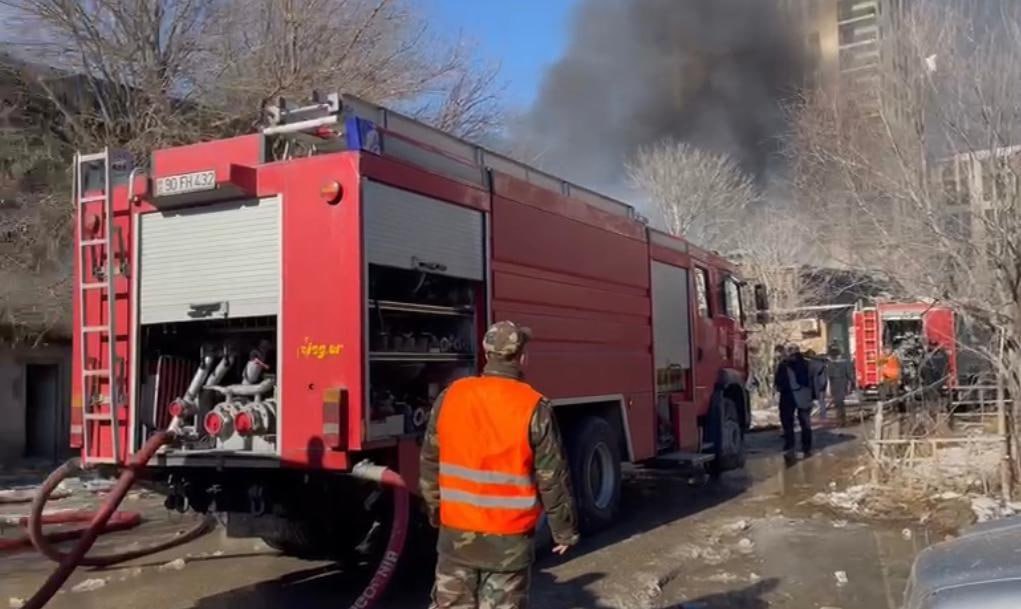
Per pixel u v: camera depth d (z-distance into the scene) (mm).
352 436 5629
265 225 6023
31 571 7465
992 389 11344
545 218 7875
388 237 5980
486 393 4113
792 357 15125
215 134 15414
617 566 7207
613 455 8898
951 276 9750
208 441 6188
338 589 6738
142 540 8578
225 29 15805
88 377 6516
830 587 6473
